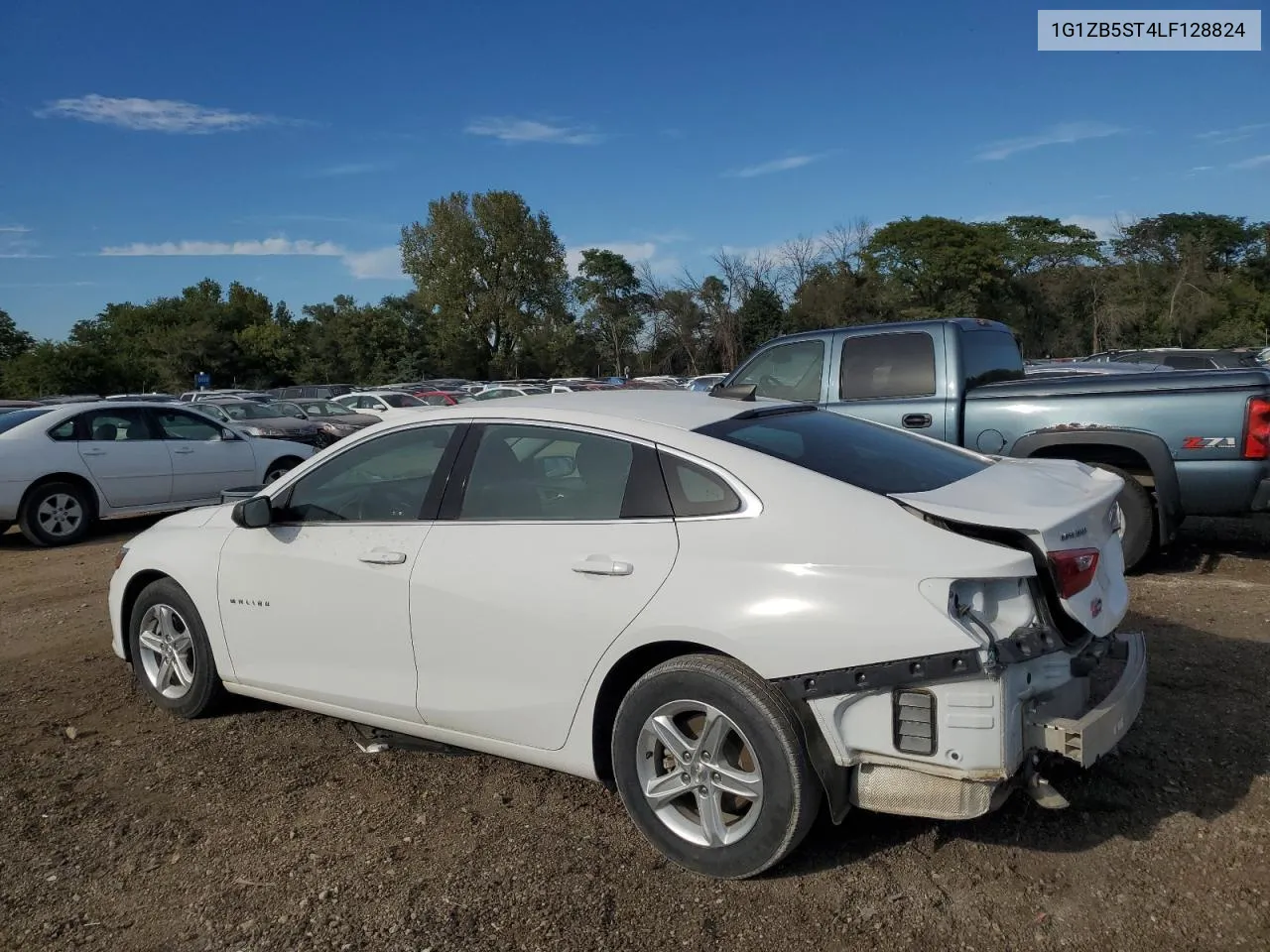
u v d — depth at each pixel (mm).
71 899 3100
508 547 3463
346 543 3906
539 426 3607
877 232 56781
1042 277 58469
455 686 3602
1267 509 6137
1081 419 6590
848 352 7582
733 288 49219
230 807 3711
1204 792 3469
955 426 7055
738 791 2994
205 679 4523
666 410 3615
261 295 86062
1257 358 22000
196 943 2859
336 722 4566
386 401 27797
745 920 2852
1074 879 2979
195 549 4477
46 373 54219
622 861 3219
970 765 2717
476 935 2842
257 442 11695
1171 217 65688
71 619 6691
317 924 2928
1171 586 6281
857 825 3346
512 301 66000
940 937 2732
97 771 4070
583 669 3262
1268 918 2738
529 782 3846
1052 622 2891
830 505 3006
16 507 9617
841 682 2801
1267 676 4547
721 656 3021
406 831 3484
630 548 3195
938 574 2754
